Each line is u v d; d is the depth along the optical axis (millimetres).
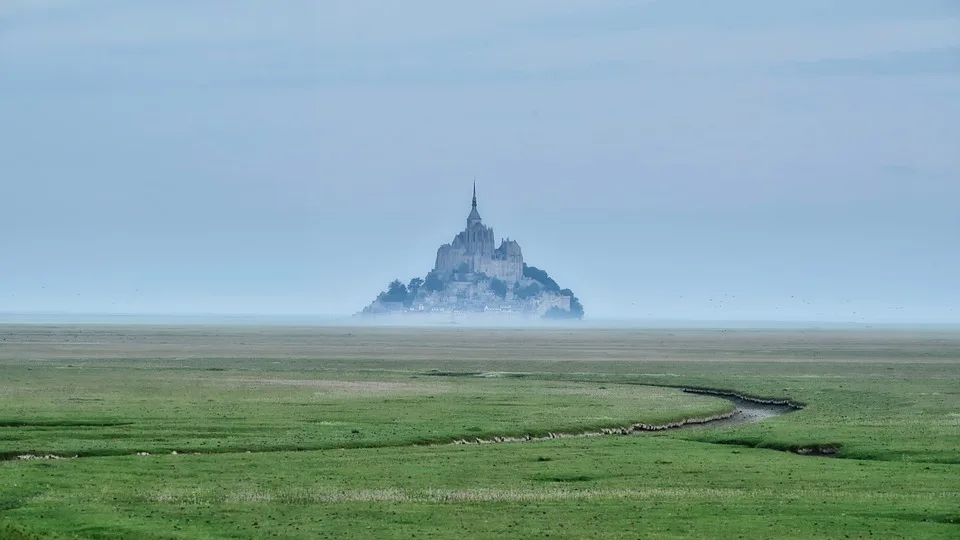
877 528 107750
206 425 184500
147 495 122000
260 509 115625
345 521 110188
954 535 104812
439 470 141375
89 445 158000
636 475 138625
